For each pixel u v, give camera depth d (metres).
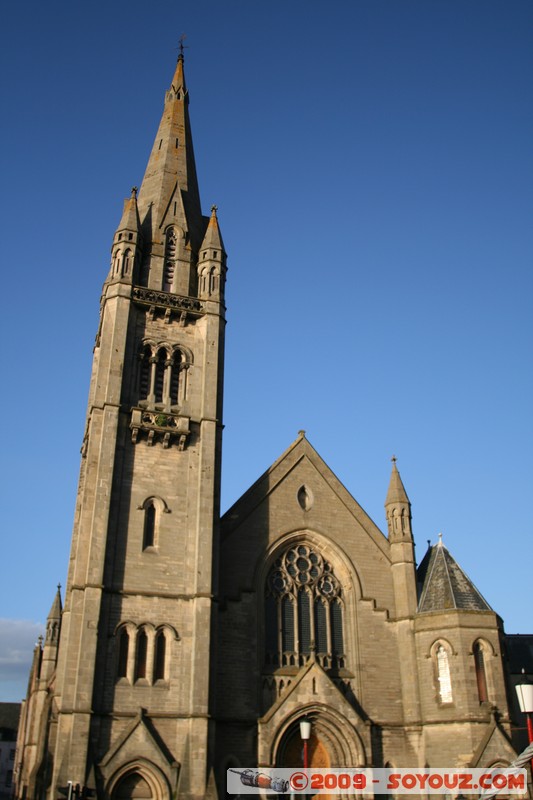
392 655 59.19
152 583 54.25
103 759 47.88
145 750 48.81
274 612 58.28
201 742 49.53
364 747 53.41
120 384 59.44
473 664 56.09
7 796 150.00
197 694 50.88
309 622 58.81
